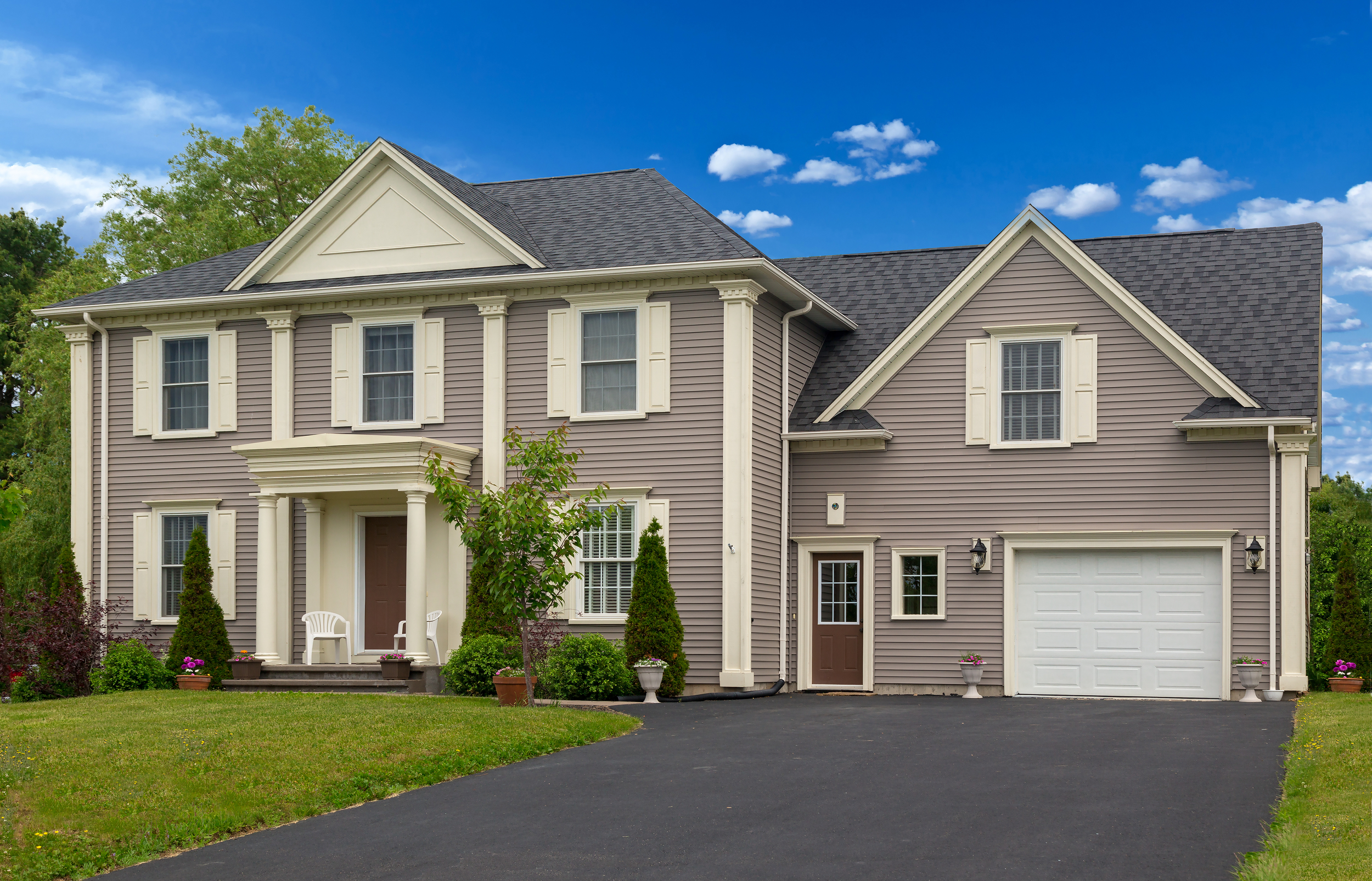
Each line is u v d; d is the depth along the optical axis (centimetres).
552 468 1714
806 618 2247
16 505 1198
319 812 1130
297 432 2339
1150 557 2078
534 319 2225
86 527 2444
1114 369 2103
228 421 2378
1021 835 970
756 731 1558
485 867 935
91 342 2480
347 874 930
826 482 2250
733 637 2066
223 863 971
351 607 2283
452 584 2212
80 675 2123
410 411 2289
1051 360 2144
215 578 2358
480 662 1930
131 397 2450
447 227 2278
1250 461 2025
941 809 1070
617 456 2158
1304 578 2014
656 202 2345
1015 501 2142
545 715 1583
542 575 1720
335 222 2341
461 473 2200
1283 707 1819
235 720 1516
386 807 1146
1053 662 2112
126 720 1556
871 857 923
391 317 2298
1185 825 990
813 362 2372
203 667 2178
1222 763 1249
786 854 942
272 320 2356
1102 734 1468
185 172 4319
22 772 1177
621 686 1966
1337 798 1045
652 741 1488
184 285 2470
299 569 2320
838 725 1600
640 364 2155
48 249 5172
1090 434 2106
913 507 2198
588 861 944
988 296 2178
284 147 4303
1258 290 2198
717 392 2114
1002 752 1349
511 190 2530
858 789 1162
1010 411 2162
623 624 2123
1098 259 2384
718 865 918
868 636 2203
